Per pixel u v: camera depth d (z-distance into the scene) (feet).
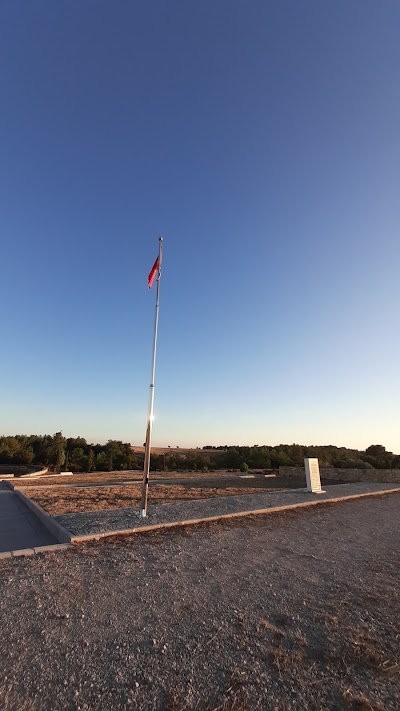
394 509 46.01
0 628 14.30
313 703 10.55
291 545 27.55
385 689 11.25
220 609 16.44
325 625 15.24
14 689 10.82
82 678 11.39
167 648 13.17
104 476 104.94
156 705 10.31
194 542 27.35
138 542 26.99
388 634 14.62
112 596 17.49
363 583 20.13
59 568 21.13
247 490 61.72
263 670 12.07
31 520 37.35
